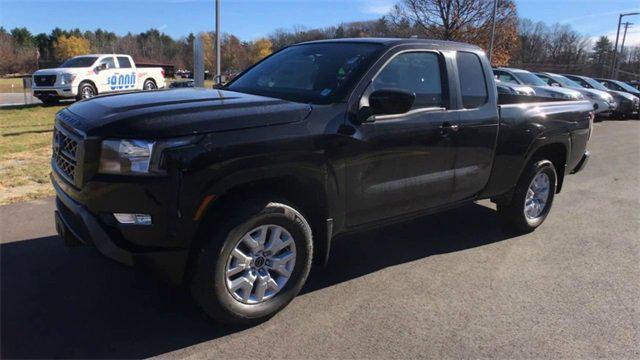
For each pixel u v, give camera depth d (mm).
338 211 3609
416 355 3082
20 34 107750
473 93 4480
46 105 19547
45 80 18688
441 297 3857
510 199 5129
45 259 4199
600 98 18828
